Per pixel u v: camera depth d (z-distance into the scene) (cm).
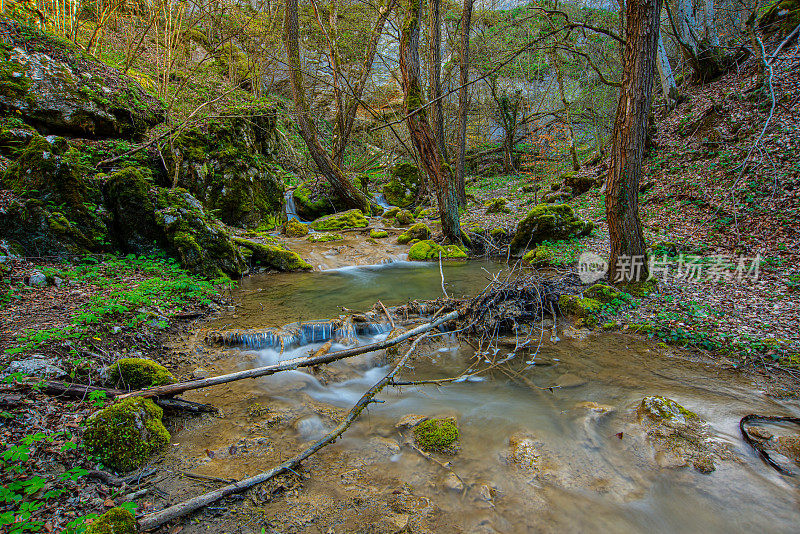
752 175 1053
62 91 999
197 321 663
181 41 1630
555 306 681
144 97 1255
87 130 1039
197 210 903
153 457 355
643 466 343
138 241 837
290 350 583
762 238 867
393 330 573
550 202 1612
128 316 571
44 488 292
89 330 498
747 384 455
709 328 575
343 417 429
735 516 294
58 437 333
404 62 1081
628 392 453
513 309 636
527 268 988
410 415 426
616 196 723
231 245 928
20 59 967
